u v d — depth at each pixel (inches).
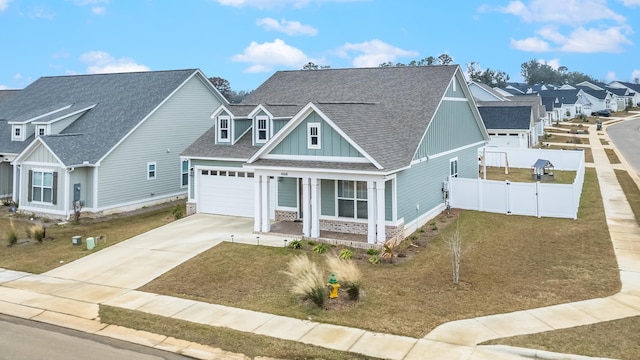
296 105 940.6
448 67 1005.8
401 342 411.2
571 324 436.8
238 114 963.3
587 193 1111.6
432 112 881.5
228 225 860.6
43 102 1337.4
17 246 775.7
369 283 561.9
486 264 625.0
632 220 838.5
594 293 512.4
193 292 550.3
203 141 1011.3
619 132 2817.4
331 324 452.8
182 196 1236.5
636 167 1551.4
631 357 372.8
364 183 767.1
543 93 4183.1
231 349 409.4
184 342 425.1
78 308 509.7
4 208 1092.5
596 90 4640.8
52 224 945.5
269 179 803.4
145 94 1200.8
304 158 764.0
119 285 579.2
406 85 975.0
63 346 421.1
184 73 1242.6
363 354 391.2
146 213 1061.8
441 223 874.1
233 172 941.8
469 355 385.7
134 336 439.8
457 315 465.1
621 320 442.3
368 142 736.3
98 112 1185.4
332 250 695.1
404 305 494.0
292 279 560.7
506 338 410.6
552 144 2239.2
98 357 398.9
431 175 909.2
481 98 2815.0
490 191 954.7
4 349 415.2
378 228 701.9
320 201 804.6
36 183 1023.0
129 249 725.3
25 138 1161.4
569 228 802.8
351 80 1045.2
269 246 713.6
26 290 569.6
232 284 571.5
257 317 474.0
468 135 1168.8
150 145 1141.1
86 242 765.3
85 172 1013.2
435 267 618.5
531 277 569.9
